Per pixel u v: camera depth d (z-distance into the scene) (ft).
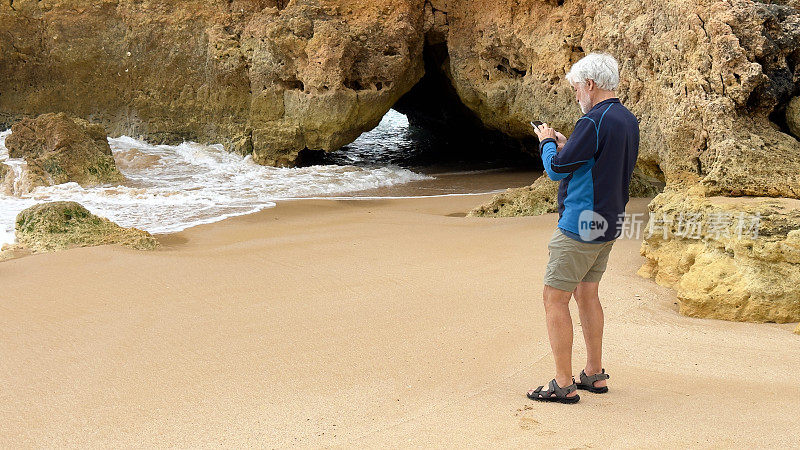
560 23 39.83
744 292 16.99
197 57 48.80
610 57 12.18
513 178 45.11
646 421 11.17
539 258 22.40
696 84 21.57
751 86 20.72
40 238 26.25
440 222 29.86
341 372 14.23
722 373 13.41
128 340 16.49
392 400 12.85
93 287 20.83
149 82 49.83
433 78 54.03
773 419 10.96
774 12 21.76
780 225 17.35
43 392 13.84
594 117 11.58
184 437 11.78
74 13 49.08
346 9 45.55
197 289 20.44
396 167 48.39
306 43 45.70
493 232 26.71
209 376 14.30
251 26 47.37
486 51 44.21
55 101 50.85
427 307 18.10
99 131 44.45
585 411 11.77
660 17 25.05
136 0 48.65
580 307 12.84
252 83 47.65
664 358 14.39
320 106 45.50
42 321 18.06
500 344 15.42
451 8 45.78
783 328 16.43
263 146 47.32
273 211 34.32
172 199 37.55
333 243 25.77
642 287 19.63
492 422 11.54
